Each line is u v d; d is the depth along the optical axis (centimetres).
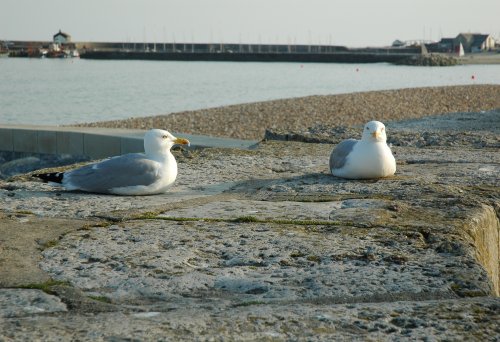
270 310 447
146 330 413
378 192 806
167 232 630
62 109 4381
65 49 18350
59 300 471
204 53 16438
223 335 407
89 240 605
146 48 19812
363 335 409
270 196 801
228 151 1134
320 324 423
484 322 427
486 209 725
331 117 3428
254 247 583
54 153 1927
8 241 601
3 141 1983
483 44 19100
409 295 480
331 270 527
